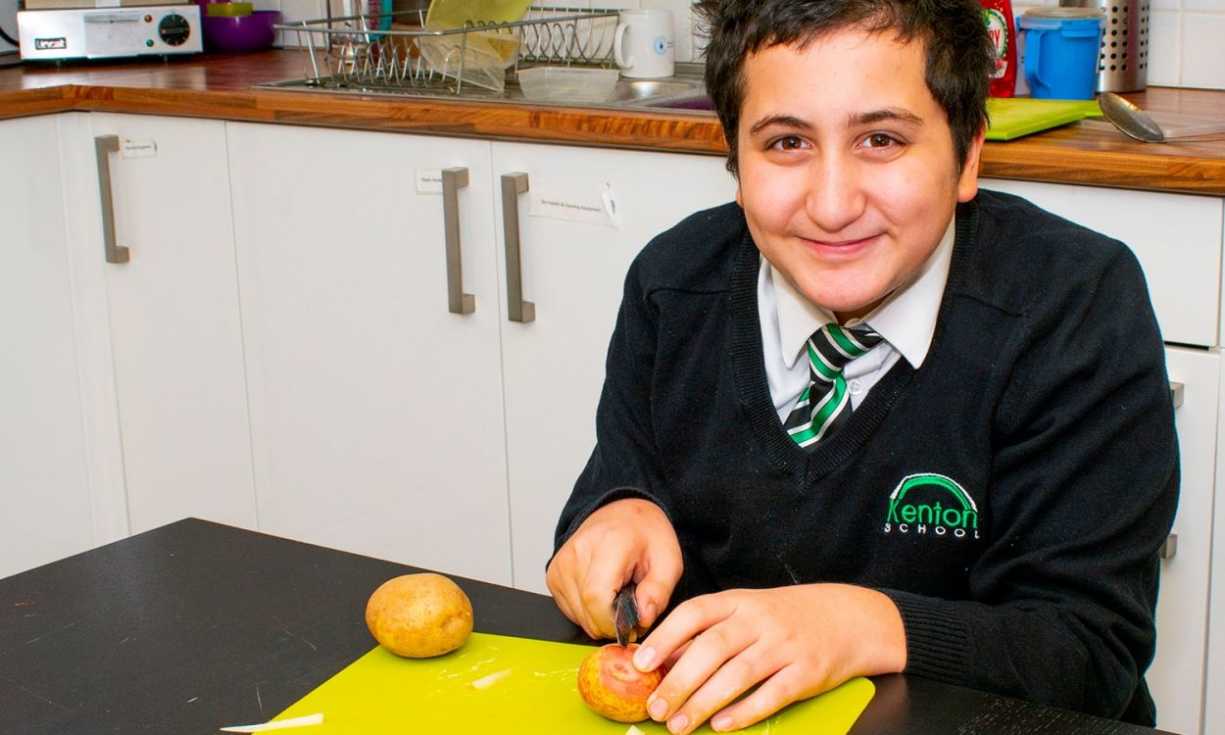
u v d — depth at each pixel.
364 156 2.15
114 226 2.44
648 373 1.22
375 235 2.18
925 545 1.10
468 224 2.08
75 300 2.48
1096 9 1.98
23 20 2.64
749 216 1.05
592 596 0.93
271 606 0.94
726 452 1.16
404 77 2.36
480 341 2.13
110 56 2.69
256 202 2.29
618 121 1.87
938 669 0.87
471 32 2.22
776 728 0.80
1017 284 1.09
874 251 1.02
